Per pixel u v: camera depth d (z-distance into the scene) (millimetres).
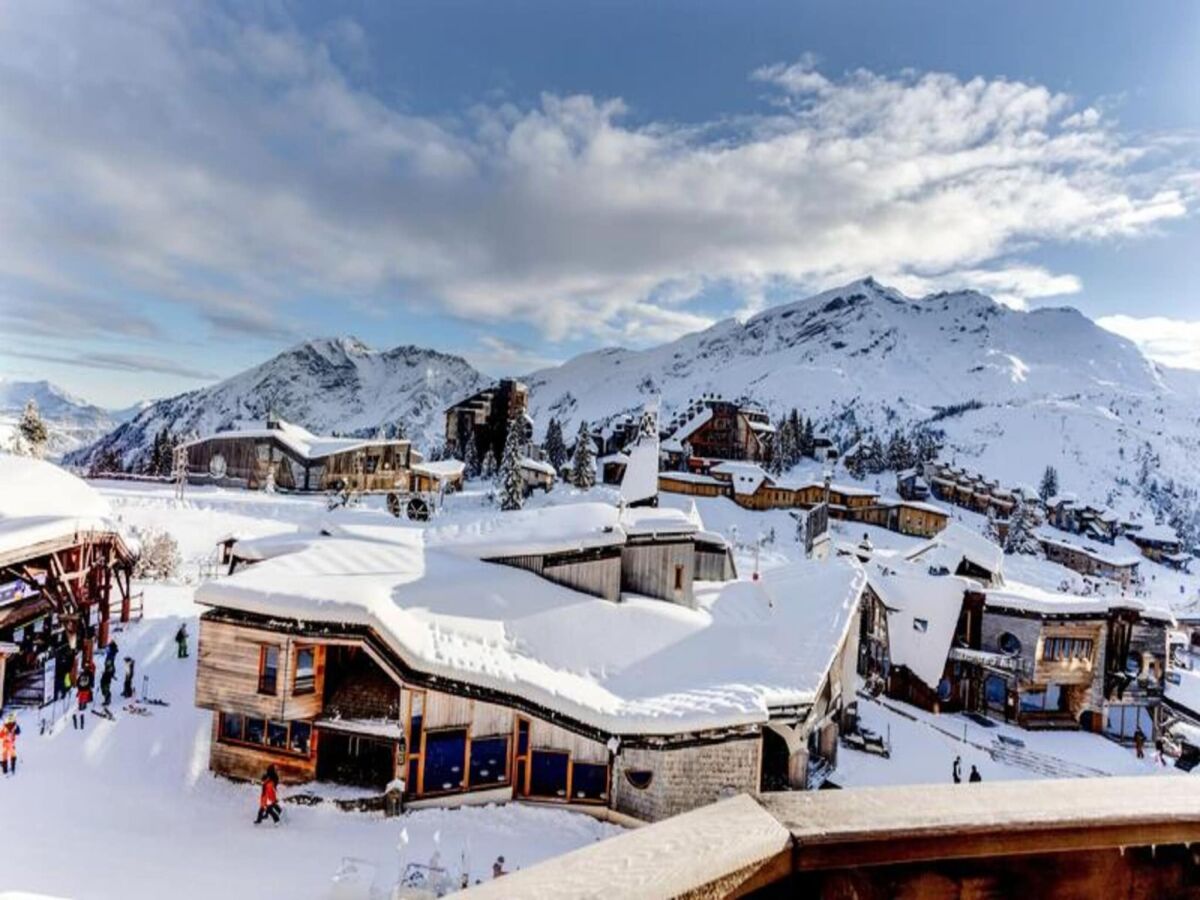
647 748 19234
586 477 89062
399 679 19281
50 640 27422
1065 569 95000
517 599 23891
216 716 20562
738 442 116500
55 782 18516
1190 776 2635
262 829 17531
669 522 27969
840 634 25969
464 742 19875
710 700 20531
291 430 84562
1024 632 37781
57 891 13727
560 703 19797
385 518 48219
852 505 93000
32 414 79188
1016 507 108188
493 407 111625
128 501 57781
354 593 20547
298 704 19672
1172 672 46688
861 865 2178
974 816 2285
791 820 2221
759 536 76062
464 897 1728
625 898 1766
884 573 43750
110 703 23984
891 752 30188
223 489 72188
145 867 15141
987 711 38656
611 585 25828
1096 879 2465
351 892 14633
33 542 24453
